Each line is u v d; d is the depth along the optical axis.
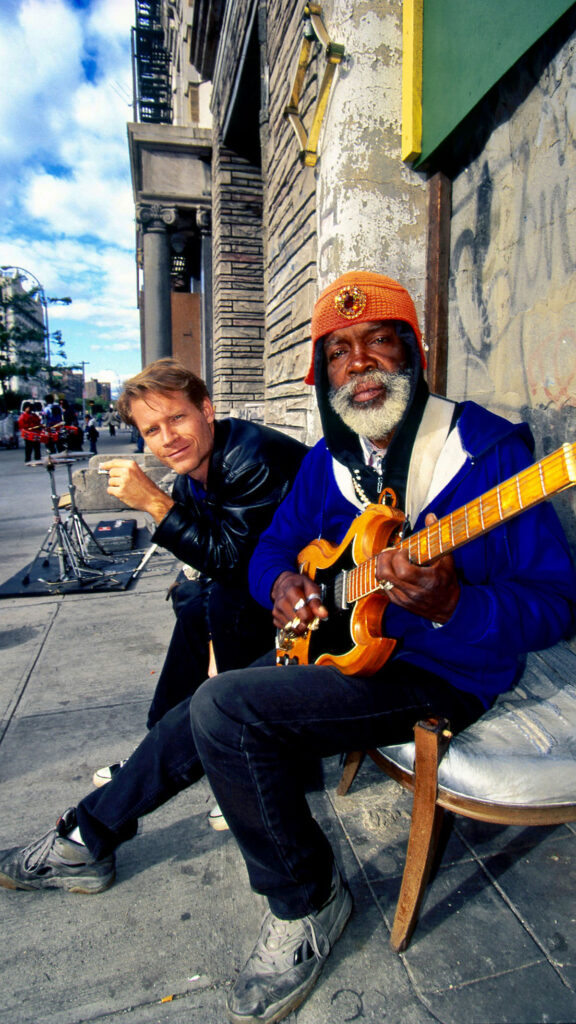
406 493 1.33
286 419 4.24
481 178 2.49
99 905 1.49
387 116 2.86
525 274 2.21
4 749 2.20
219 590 1.86
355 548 1.30
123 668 2.91
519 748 1.26
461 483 1.25
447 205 2.79
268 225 4.91
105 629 3.47
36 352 41.94
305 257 3.58
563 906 1.41
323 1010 1.19
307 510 1.68
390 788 1.89
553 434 2.09
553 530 1.23
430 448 1.29
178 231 10.89
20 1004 1.23
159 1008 1.22
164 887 1.55
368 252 2.94
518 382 2.29
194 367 11.41
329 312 1.33
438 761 1.21
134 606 3.90
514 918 1.38
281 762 1.18
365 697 1.21
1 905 1.50
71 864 1.48
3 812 1.85
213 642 1.89
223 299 7.84
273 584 1.54
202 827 1.78
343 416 1.37
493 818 1.20
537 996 1.19
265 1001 1.16
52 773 2.05
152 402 1.63
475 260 2.58
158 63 26.17
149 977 1.29
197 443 1.69
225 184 7.69
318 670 1.24
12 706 2.54
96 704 2.54
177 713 1.39
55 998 1.24
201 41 7.86
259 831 1.18
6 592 4.18
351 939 1.34
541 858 1.57
